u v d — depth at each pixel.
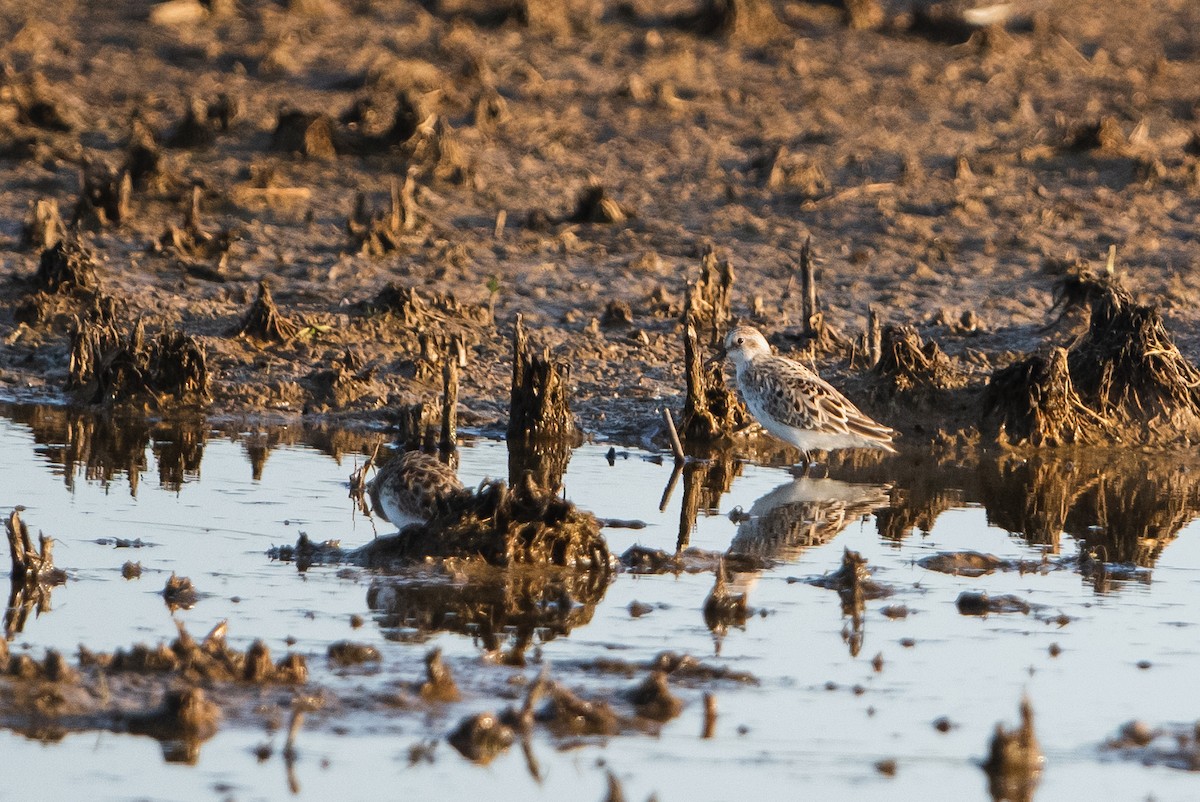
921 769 8.54
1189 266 21.62
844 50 34.53
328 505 13.32
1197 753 8.80
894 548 12.62
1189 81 33.75
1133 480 15.07
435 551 11.77
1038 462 15.74
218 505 13.23
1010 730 8.74
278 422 16.47
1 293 19.48
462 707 9.18
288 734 8.73
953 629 10.66
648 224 23.09
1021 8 38.62
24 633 10.06
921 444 16.38
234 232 21.48
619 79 31.44
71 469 14.30
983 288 20.86
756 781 8.34
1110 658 10.17
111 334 17.23
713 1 35.72
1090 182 25.45
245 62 31.73
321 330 18.50
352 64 31.72
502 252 21.80
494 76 30.77
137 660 9.44
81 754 8.48
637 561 12.02
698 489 14.44
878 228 23.09
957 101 30.78
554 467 15.02
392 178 24.58
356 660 9.78
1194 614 11.05
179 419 16.42
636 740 8.83
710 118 28.86
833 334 18.78
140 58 31.59
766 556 12.34
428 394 17.36
